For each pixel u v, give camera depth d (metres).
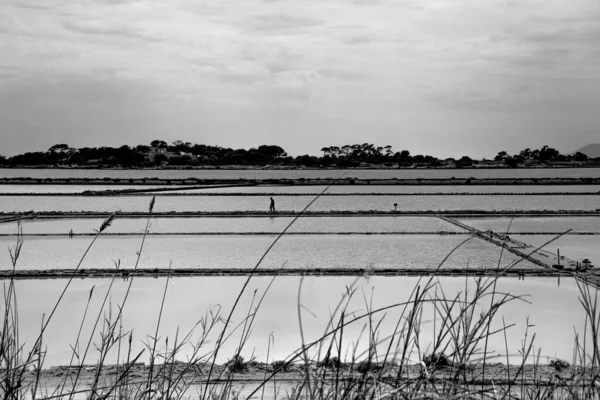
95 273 24.11
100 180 91.12
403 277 23.28
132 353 12.90
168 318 17.03
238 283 22.61
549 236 37.38
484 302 18.09
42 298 19.83
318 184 89.62
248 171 192.12
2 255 29.45
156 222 43.81
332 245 33.44
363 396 2.96
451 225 42.81
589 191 77.56
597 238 36.41
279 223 43.69
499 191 78.56
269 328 15.77
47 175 148.00
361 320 15.61
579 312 17.27
